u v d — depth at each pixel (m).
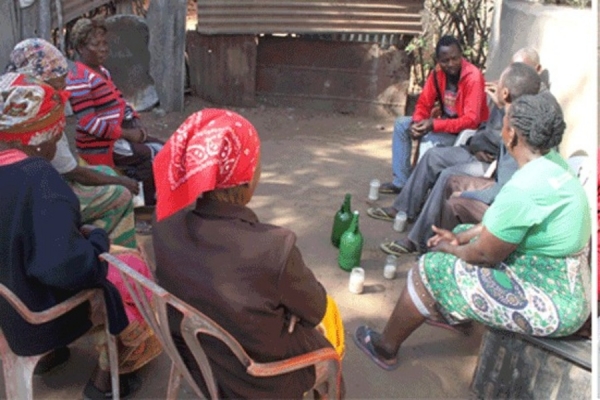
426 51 6.66
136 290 1.87
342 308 3.17
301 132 6.18
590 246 2.64
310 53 6.62
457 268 2.41
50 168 1.97
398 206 4.10
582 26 3.41
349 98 6.78
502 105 3.15
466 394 2.63
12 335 2.08
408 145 4.50
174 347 1.80
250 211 1.73
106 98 3.53
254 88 6.70
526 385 2.37
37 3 5.65
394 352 2.74
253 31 6.32
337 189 4.71
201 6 6.16
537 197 2.11
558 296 2.24
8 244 1.93
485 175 3.66
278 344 1.76
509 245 2.20
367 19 6.37
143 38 6.14
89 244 2.02
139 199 3.85
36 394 2.51
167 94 6.38
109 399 2.43
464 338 3.01
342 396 2.36
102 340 2.35
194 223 1.70
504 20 4.64
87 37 3.47
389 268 3.44
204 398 1.90
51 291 2.06
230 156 1.62
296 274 1.68
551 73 3.73
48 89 2.08
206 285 1.65
